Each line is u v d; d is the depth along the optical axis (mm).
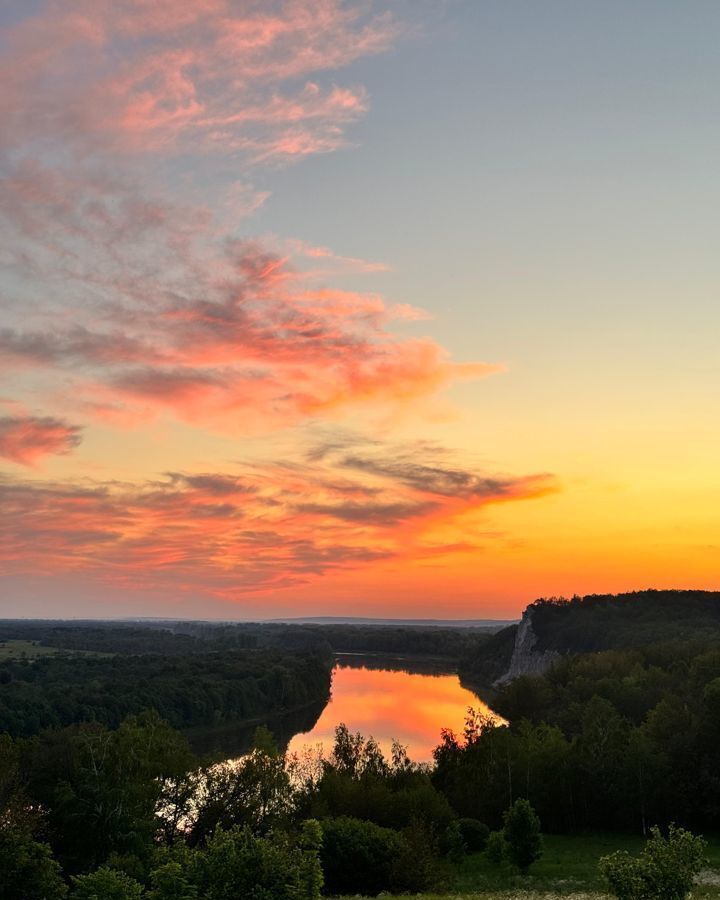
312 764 83000
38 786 52594
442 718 143250
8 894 27438
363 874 45188
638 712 103312
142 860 46094
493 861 56188
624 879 20359
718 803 66500
